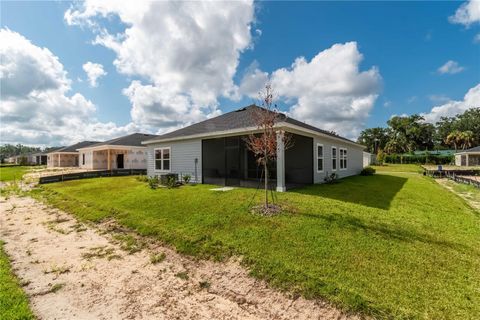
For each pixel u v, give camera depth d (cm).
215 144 1645
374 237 491
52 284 379
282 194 912
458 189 1371
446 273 361
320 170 1367
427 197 991
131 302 329
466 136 5175
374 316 279
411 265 384
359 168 2242
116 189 1242
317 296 321
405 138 6438
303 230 525
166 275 402
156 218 680
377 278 349
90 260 466
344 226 548
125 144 2594
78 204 946
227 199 833
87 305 324
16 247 543
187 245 502
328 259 405
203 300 330
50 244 558
